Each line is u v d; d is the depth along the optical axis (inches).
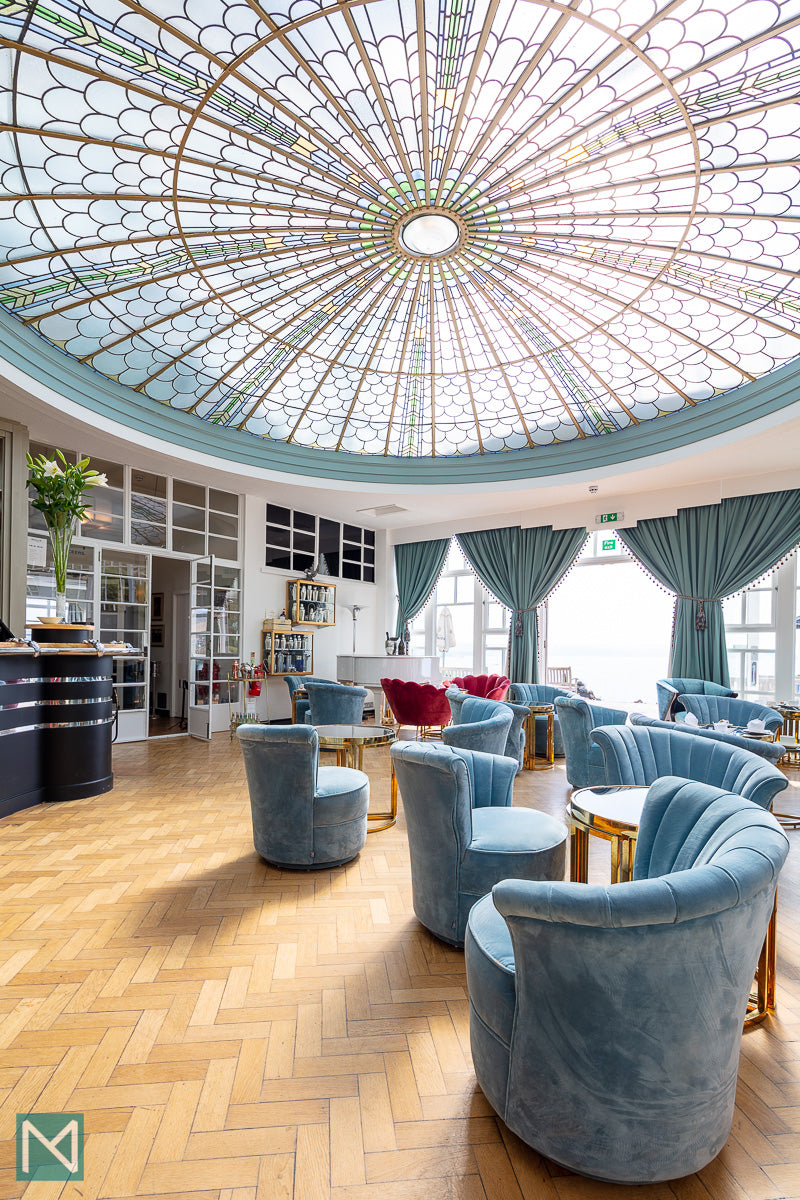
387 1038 84.9
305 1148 66.1
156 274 204.2
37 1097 72.9
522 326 247.4
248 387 283.0
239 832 173.0
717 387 264.2
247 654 373.1
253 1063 79.4
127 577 317.4
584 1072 59.7
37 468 206.4
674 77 131.4
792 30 120.1
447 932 109.2
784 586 323.9
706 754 121.9
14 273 194.2
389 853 158.2
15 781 189.9
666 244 189.5
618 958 56.6
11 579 238.7
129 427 271.4
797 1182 62.9
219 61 128.6
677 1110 59.3
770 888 60.2
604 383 275.3
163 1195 60.1
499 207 175.8
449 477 354.0
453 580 475.8
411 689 284.2
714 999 58.6
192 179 162.4
